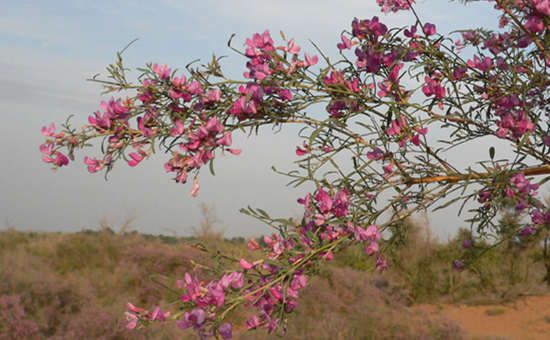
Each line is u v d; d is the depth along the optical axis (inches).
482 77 74.7
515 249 390.3
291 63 69.7
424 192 71.9
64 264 415.8
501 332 335.9
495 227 83.0
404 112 70.4
